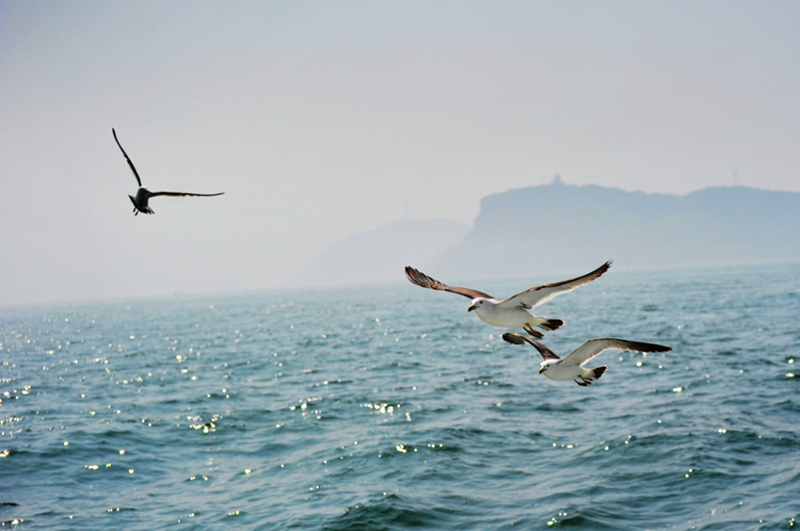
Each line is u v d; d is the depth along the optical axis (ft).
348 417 99.71
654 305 290.76
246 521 62.90
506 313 39.63
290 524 61.21
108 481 75.41
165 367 170.81
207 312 526.57
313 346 205.05
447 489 67.82
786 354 130.11
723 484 64.54
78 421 103.14
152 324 387.96
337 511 62.95
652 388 106.32
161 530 61.82
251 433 93.86
